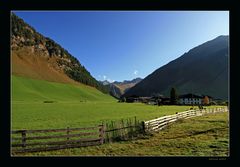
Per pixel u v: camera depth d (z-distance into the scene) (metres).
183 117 31.00
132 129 17.47
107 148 13.48
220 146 12.94
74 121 32.28
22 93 131.50
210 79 191.00
